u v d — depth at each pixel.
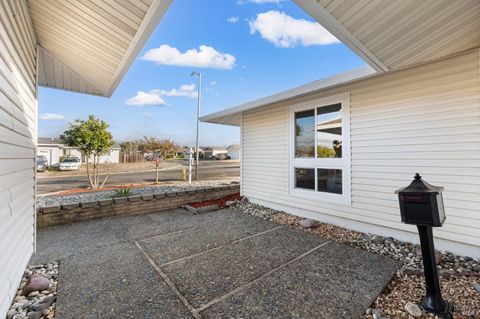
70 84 4.08
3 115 1.78
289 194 5.20
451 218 3.07
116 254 3.19
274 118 5.50
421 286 2.36
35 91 3.13
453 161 3.03
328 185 4.45
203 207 5.78
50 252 3.27
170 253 3.21
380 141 3.69
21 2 2.21
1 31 1.75
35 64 3.10
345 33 2.03
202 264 2.88
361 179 3.94
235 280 2.50
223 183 10.02
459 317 1.90
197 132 12.91
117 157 26.48
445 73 3.06
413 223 2.01
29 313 1.97
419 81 3.28
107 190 7.82
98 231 4.19
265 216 5.11
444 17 1.93
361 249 3.31
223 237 3.83
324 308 2.03
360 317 1.92
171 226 4.46
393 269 2.70
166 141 13.29
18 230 2.29
